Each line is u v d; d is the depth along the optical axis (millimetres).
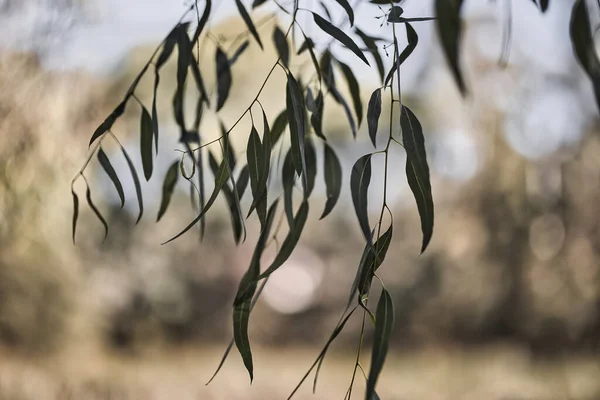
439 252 6207
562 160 4949
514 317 5566
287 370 6777
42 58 2709
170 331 7473
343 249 10102
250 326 10062
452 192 5961
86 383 4223
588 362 5172
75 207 1329
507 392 5117
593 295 5133
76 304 4426
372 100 1195
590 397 4816
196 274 8117
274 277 10242
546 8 1120
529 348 5473
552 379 5055
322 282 10133
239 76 5488
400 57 1204
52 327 4262
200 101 1474
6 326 4078
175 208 7504
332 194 1427
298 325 9977
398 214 7164
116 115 1323
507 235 5438
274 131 1392
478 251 5766
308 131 1436
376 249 1177
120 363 5156
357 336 8109
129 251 6238
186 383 5195
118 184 1317
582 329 5211
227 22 2502
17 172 2986
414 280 6719
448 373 5648
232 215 1449
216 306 8328
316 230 10062
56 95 2973
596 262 5023
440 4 981
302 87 1462
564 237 5098
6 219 3242
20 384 3820
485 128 5258
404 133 1160
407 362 6312
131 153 4266
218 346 8234
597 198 4883
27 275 3895
